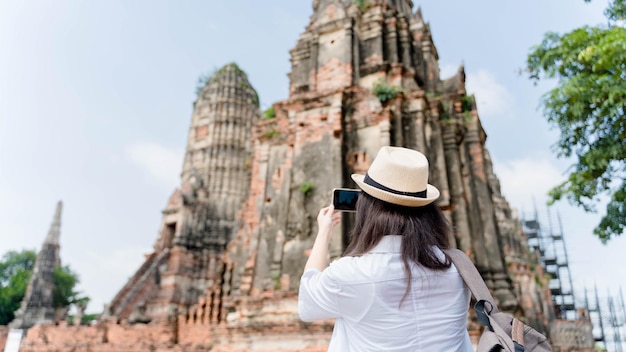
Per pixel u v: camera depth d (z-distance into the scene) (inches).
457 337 94.9
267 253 611.8
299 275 552.1
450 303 96.3
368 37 751.1
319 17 767.1
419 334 91.4
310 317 103.3
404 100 656.4
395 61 733.3
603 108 378.3
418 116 643.5
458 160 674.2
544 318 1298.0
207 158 2085.4
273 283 560.1
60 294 2229.3
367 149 610.2
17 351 437.7
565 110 414.6
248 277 604.1
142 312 1273.4
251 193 719.1
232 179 2047.2
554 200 445.4
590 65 402.3
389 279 94.3
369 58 730.8
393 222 101.7
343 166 596.4
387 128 602.5
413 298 93.6
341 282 96.1
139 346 857.5
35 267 1845.5
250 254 626.5
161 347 836.0
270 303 536.4
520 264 1368.1
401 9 897.5
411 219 102.5
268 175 689.0
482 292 96.3
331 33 737.0
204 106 2269.9
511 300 602.2
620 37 345.1
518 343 91.4
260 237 628.4
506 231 1438.2
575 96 395.2
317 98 646.5
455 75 825.5
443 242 106.2
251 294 591.5
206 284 1600.6
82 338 1036.5
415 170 105.0
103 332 1031.0
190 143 2217.0
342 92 632.4
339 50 711.7
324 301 99.0
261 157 716.0
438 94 773.9
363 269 96.1
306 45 794.2
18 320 1685.5
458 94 764.6
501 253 671.8
